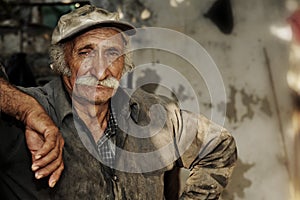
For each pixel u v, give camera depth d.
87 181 1.69
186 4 3.46
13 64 3.85
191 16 3.45
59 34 1.75
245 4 3.49
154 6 3.45
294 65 3.42
